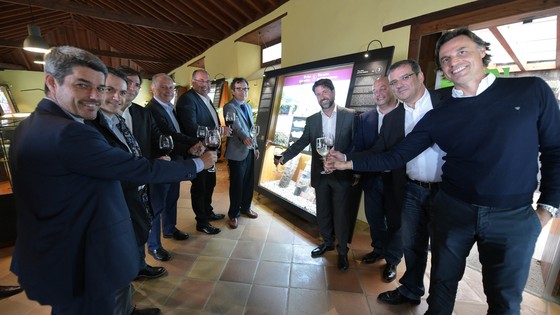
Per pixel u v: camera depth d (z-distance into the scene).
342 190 1.98
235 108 2.65
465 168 1.08
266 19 4.36
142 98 12.12
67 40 8.72
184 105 2.34
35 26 4.25
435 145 1.43
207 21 5.77
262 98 3.67
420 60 2.46
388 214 1.91
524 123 0.94
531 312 1.65
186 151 2.18
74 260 0.89
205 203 2.92
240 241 2.54
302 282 1.96
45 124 0.81
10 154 0.85
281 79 3.38
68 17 7.46
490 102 0.99
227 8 4.88
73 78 0.86
